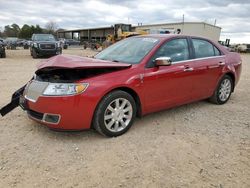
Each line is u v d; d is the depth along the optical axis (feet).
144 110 14.11
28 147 11.80
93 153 11.41
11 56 68.39
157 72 14.12
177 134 13.64
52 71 12.83
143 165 10.56
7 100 19.07
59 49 62.64
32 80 13.33
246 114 17.28
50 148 11.76
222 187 9.32
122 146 12.10
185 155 11.44
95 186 9.21
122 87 12.96
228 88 19.61
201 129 14.43
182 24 153.17
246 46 159.53
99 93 12.08
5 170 10.00
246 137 13.56
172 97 15.28
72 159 10.90
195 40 17.15
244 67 51.47
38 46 60.18
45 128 13.84
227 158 11.30
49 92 11.80
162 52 14.79
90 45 132.57
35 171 10.00
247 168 10.57
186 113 17.04
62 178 9.62
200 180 9.69
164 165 10.60
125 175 9.87
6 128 13.79
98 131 12.70
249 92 24.43
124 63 13.74
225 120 15.99
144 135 13.37
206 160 11.09
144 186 9.26
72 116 11.80
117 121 13.03
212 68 17.58
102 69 12.61
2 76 30.19
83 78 12.08
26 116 15.56
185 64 15.72
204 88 17.39
